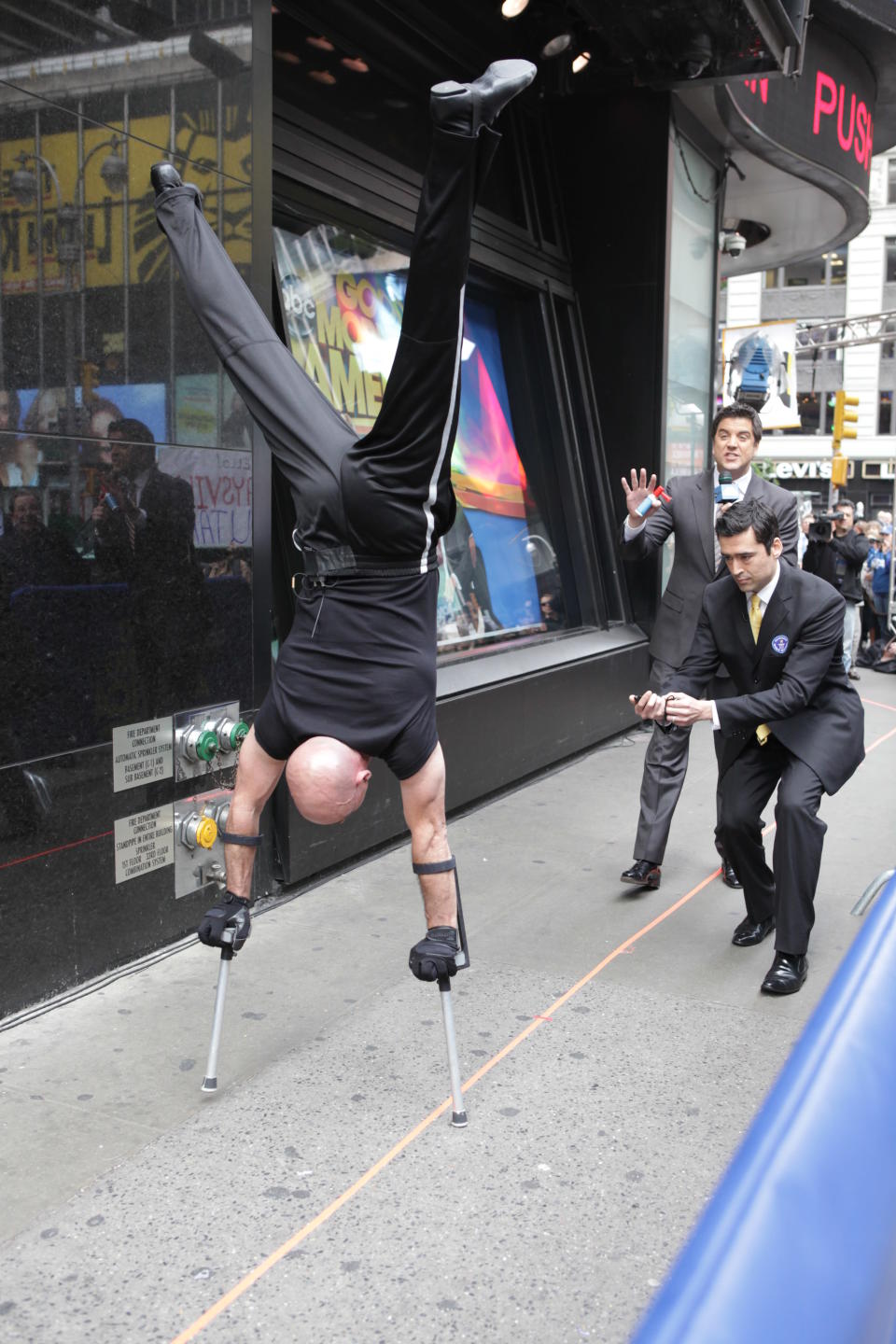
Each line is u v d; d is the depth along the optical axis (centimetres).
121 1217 258
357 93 595
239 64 418
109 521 370
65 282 350
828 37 998
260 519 443
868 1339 79
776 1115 93
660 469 855
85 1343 219
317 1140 293
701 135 910
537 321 798
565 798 661
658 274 840
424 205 229
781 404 2372
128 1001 371
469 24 682
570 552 827
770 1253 75
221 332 281
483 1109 310
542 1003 381
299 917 458
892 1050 110
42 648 348
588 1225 258
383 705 270
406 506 261
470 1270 242
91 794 372
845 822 617
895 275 3731
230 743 419
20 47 331
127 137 370
